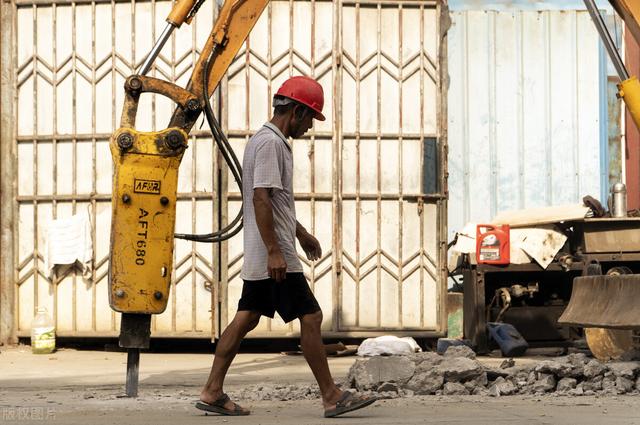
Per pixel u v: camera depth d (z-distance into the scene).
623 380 11.08
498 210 19.52
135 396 10.98
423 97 18.08
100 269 17.95
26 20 18.27
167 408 10.01
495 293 17.44
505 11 19.59
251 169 9.23
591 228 17.05
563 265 16.92
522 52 19.58
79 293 18.00
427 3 18.11
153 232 10.69
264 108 17.84
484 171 19.52
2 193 18.22
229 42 11.27
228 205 17.67
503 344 16.59
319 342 9.12
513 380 11.34
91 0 18.06
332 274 17.75
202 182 17.66
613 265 17.44
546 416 8.98
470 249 17.45
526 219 17.42
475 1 19.56
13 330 18.19
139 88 10.76
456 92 19.55
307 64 17.91
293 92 9.33
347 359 16.70
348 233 17.86
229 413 9.30
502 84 19.56
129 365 10.97
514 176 19.53
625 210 17.23
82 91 18.11
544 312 17.38
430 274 17.97
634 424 8.41
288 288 9.13
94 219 18.00
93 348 18.39
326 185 17.86
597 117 19.59
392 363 11.24
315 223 17.81
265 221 8.97
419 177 18.03
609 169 19.59
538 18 19.59
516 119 19.55
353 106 17.95
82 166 18.08
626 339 13.75
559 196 19.55
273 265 8.95
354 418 8.95
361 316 17.83
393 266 17.91
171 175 10.72
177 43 17.86
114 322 17.88
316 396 11.05
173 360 16.61
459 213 19.48
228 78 17.75
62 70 18.17
